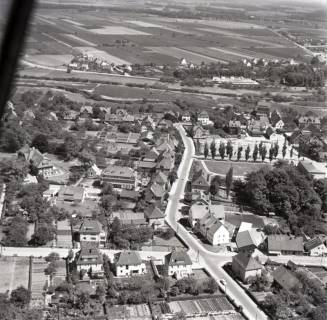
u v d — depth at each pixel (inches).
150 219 6909.5
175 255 5679.1
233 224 7037.4
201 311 4943.4
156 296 5113.2
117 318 4692.4
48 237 6161.4
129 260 5531.5
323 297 5172.2
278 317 4840.1
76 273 5349.4
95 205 7421.3
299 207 7578.7
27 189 7514.8
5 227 6476.4
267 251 6382.9
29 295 4859.7
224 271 5841.5
